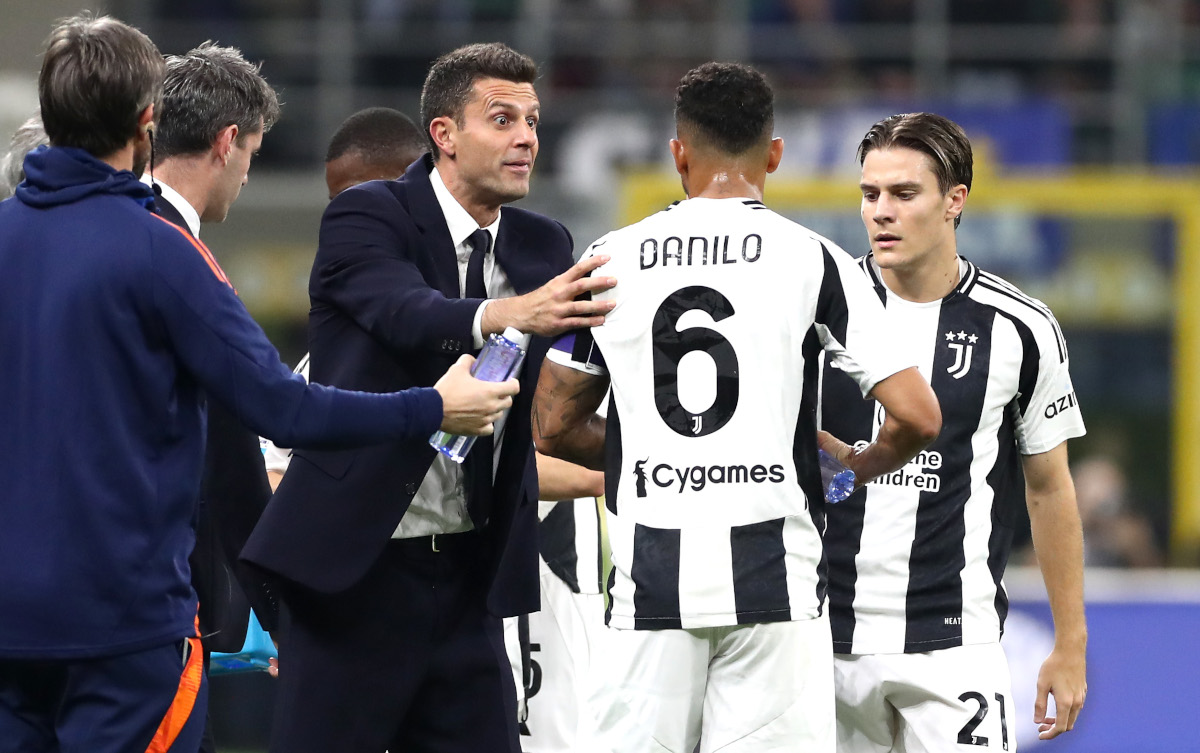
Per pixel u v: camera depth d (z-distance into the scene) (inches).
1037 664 875.4
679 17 1668.3
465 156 438.0
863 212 493.7
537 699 613.9
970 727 483.8
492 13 1649.9
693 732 414.0
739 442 393.7
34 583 350.0
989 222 1585.9
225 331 363.6
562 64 1654.8
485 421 399.9
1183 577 1055.6
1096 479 1515.7
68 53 361.4
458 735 462.9
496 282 460.4
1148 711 901.8
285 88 1612.9
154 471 365.1
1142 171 1596.9
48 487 352.2
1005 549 502.6
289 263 1528.1
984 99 1652.3
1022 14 1665.8
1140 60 1663.4
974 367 489.4
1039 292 1589.6
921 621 488.7
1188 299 1576.0
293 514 433.4
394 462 429.7
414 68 1631.4
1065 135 1595.7
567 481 532.1
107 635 356.5
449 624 459.2
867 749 509.7
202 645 432.8
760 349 393.7
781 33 1672.0
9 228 363.3
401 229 438.3
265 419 366.6
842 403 494.6
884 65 1674.5
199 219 458.9
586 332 409.7
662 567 398.3
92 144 365.1
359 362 438.6
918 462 489.1
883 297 500.1
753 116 405.1
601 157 1582.2
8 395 356.2
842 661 497.0
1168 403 1589.6
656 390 398.6
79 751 359.3
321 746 445.1
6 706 368.2
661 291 398.9
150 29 1620.3
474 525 452.1
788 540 398.6
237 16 1621.6
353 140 538.3
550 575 614.5
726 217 400.8
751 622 396.8
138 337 358.6
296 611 446.9
